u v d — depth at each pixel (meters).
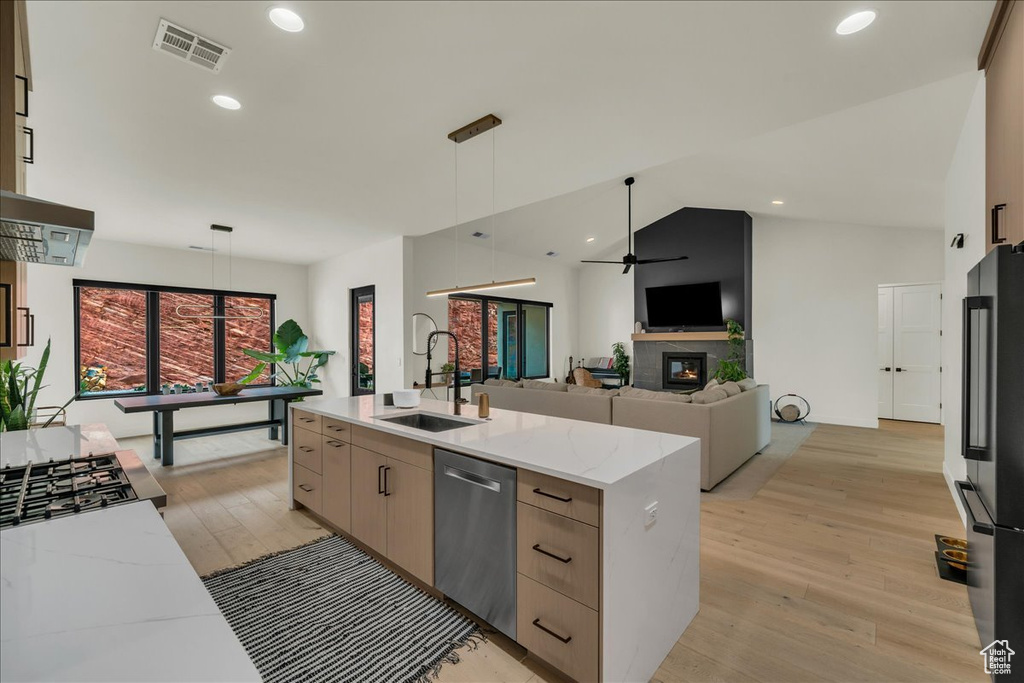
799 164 4.19
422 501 2.30
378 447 2.59
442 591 2.21
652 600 1.82
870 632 2.04
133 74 2.22
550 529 1.71
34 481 1.52
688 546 2.08
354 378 6.92
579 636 1.62
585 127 2.82
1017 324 1.58
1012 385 1.59
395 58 2.12
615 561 1.59
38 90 2.34
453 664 1.86
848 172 4.12
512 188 4.00
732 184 5.56
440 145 3.07
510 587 1.87
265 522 3.26
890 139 3.29
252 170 3.51
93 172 3.52
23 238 1.32
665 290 7.87
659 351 8.09
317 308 7.62
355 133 2.89
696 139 3.01
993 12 1.84
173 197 4.16
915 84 2.35
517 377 8.50
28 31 1.84
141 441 5.76
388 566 2.63
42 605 0.83
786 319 7.30
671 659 1.89
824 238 7.00
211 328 6.81
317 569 2.60
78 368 5.66
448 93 2.43
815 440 5.77
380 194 4.13
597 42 2.01
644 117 2.69
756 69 2.21
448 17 1.85
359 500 2.75
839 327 6.88
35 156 3.20
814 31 1.93
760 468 4.55
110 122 2.71
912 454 5.09
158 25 1.87
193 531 3.11
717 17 1.85
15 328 1.66
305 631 2.06
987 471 1.75
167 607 0.83
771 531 3.09
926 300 6.78
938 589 2.38
